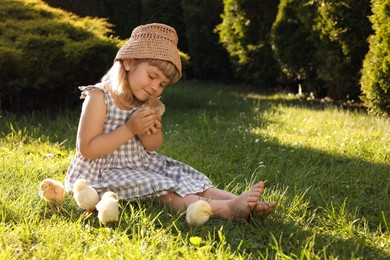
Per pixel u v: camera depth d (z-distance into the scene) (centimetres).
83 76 799
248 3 1212
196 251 278
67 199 356
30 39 729
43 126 646
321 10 925
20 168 428
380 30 773
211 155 520
